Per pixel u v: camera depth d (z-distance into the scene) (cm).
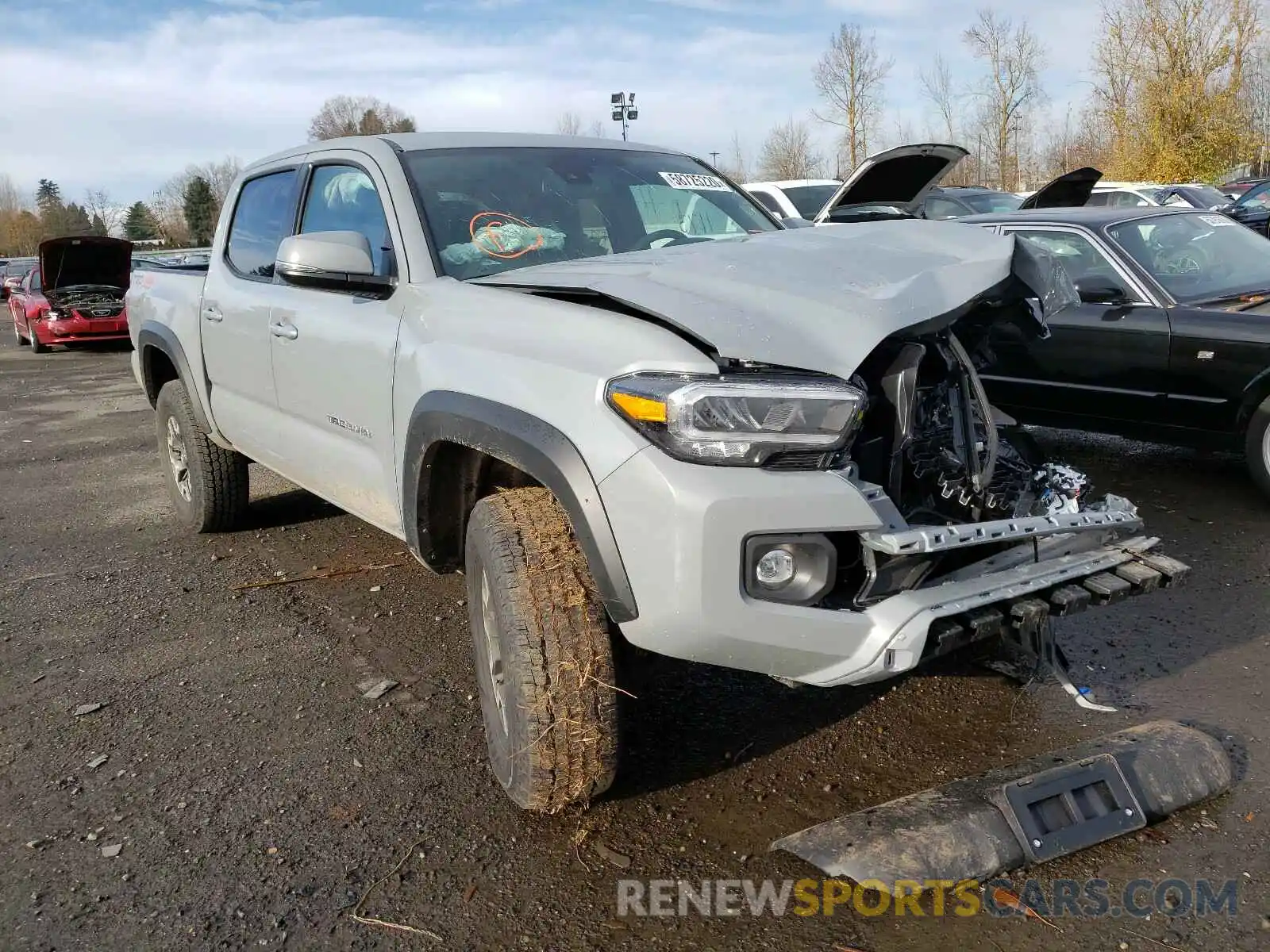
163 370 553
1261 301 516
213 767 308
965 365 277
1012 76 3538
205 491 514
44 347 1739
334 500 380
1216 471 574
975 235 304
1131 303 539
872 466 257
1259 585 409
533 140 390
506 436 251
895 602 233
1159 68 2786
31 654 398
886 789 281
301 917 240
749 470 224
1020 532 246
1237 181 2672
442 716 333
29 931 238
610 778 260
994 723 312
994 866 240
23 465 777
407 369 300
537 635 246
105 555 520
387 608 427
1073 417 572
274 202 429
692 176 409
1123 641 366
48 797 295
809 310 242
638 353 233
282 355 387
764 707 329
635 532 228
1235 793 268
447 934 232
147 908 245
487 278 306
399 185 342
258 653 389
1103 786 258
